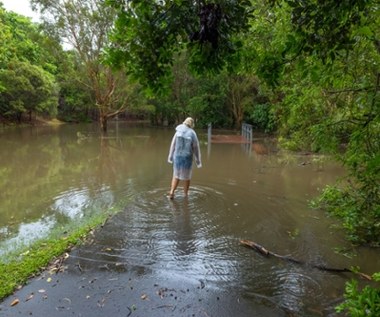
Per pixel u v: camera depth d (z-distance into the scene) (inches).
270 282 148.9
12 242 189.2
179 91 1078.4
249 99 914.1
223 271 158.1
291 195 283.6
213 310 128.6
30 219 228.1
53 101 1119.6
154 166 422.6
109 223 215.3
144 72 87.0
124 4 80.0
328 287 144.7
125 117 1492.4
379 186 163.2
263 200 267.6
